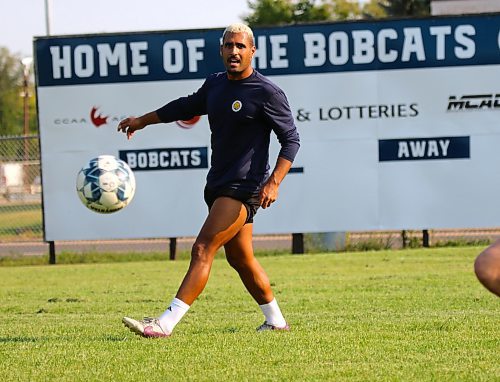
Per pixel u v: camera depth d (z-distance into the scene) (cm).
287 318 3259
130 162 6594
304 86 6512
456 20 6456
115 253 6988
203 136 6556
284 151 2570
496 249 1598
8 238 8338
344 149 6512
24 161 9850
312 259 6175
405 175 6506
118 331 2961
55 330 3050
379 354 2348
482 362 2212
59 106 6600
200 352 2394
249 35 2550
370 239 7031
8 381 2112
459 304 3681
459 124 6475
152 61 6575
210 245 2594
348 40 6500
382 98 6494
